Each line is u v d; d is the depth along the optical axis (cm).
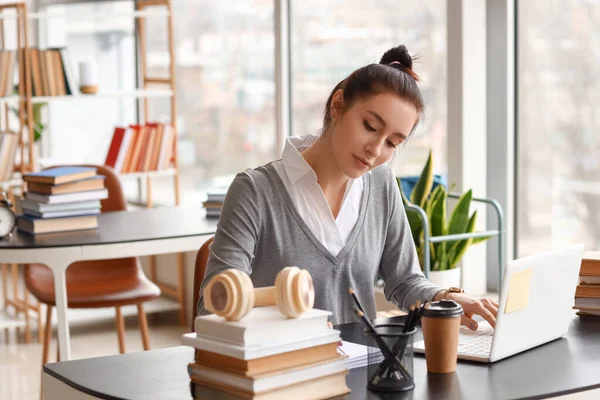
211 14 551
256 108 527
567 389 158
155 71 594
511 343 179
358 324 207
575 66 355
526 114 378
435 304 173
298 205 204
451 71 383
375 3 438
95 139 646
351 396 153
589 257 223
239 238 196
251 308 149
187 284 532
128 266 398
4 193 343
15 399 394
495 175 386
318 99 480
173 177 591
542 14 366
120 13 510
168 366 175
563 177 365
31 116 491
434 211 354
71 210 347
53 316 541
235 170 547
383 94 181
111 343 486
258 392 142
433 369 168
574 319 218
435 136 413
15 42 676
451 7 379
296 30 489
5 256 317
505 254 386
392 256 220
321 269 206
